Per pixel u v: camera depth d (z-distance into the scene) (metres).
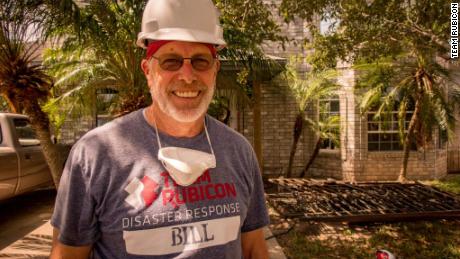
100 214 1.35
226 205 1.44
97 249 1.40
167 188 1.36
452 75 8.57
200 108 1.50
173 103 1.48
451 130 7.97
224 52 5.56
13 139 6.07
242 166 1.61
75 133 9.87
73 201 1.36
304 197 7.03
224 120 9.84
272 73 8.30
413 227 5.98
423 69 8.02
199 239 1.34
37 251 4.73
